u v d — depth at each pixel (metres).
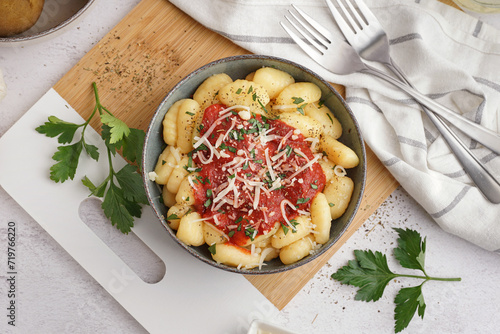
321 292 0.54
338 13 0.53
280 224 0.48
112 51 0.54
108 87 0.53
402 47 0.53
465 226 0.52
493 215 0.52
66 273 0.55
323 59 0.53
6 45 0.53
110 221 0.54
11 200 0.54
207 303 0.52
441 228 0.54
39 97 0.55
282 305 0.52
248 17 0.53
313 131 0.49
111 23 0.55
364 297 0.53
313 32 0.53
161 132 0.50
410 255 0.53
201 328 0.52
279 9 0.53
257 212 0.47
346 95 0.54
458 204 0.52
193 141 0.49
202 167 0.48
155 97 0.54
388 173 0.53
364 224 0.54
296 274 0.53
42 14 0.54
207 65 0.49
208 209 0.48
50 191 0.53
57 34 0.52
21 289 0.54
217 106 0.48
